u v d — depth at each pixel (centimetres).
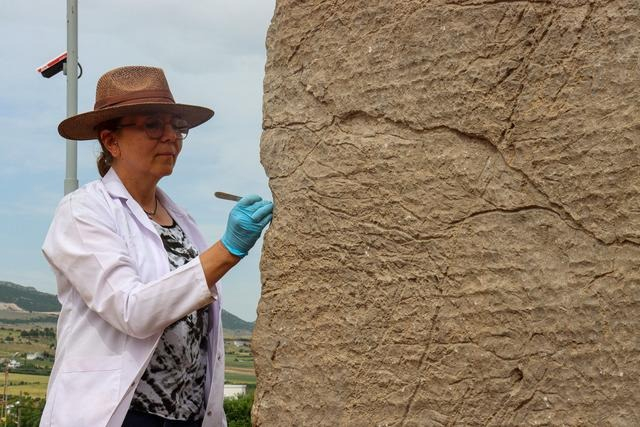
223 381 335
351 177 281
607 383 242
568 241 250
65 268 302
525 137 257
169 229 335
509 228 257
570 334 247
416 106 272
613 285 243
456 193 265
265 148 298
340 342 278
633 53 244
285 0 297
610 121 246
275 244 290
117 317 291
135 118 318
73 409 298
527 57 258
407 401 267
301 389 282
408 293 270
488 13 263
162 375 310
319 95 289
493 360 257
